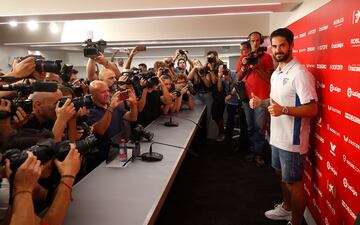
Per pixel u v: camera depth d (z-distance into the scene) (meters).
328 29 2.07
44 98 1.74
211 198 3.24
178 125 3.51
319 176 2.31
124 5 3.27
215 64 5.25
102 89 2.39
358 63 1.60
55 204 1.23
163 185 1.78
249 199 3.20
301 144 2.28
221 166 4.20
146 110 3.58
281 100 2.31
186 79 4.80
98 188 1.74
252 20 5.29
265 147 4.24
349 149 1.73
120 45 7.26
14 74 1.56
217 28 5.41
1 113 1.44
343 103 1.81
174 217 2.86
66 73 2.30
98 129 2.30
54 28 5.97
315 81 2.36
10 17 3.59
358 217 1.28
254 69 3.68
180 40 6.04
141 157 2.23
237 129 5.83
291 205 2.46
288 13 3.61
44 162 1.17
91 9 3.32
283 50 2.27
